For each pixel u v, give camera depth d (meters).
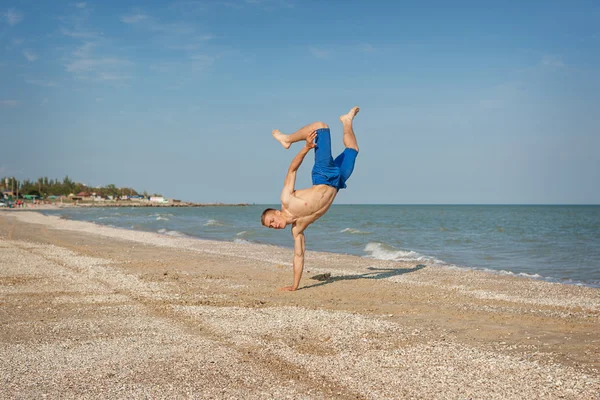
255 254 18.05
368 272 13.62
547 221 54.38
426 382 4.80
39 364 5.25
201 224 45.50
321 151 8.59
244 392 4.48
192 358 5.48
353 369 5.17
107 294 9.52
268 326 6.98
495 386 4.71
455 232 33.66
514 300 9.62
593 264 16.41
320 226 42.50
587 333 6.90
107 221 50.41
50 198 177.88
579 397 4.45
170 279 11.61
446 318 7.85
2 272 12.31
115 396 4.36
